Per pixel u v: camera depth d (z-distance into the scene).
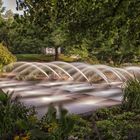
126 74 21.17
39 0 6.70
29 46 36.69
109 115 8.98
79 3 7.16
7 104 6.09
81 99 11.71
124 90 10.31
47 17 6.92
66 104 10.66
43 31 7.30
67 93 13.16
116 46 8.07
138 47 7.96
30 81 18.39
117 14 7.15
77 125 7.25
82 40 7.91
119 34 7.68
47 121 5.79
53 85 16.19
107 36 7.70
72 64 24.02
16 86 15.66
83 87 15.25
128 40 7.66
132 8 6.96
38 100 11.30
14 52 37.91
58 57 36.12
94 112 9.33
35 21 6.92
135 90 10.02
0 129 5.52
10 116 5.80
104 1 7.18
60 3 6.90
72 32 7.50
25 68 22.67
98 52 25.84
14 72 22.73
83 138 5.83
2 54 23.36
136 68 23.61
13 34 33.62
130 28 7.40
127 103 10.00
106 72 21.58
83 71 21.19
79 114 9.03
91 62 27.97
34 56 37.66
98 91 13.80
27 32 7.48
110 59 26.41
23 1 6.69
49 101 11.12
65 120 4.85
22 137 4.89
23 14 6.88
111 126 7.42
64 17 7.14
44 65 22.56
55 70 22.39
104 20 7.29
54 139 4.74
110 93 13.19
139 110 9.52
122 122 8.00
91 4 7.27
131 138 5.13
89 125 7.50
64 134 4.80
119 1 6.95
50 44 33.69
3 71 23.02
